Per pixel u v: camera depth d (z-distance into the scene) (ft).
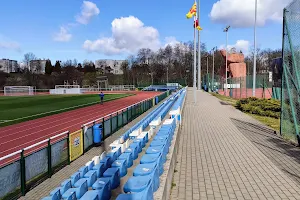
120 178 20.21
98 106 113.80
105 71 470.80
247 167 27.99
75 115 84.84
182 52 377.50
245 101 81.61
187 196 21.07
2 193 22.44
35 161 26.89
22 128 62.44
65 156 32.91
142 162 18.90
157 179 16.99
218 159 31.01
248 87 146.92
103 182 16.87
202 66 327.67
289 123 39.42
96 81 314.14
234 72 199.31
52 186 26.48
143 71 371.76
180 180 24.59
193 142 39.68
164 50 381.40
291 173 25.93
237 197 20.86
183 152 34.37
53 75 327.67
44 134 55.72
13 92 229.25
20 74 318.45
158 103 119.03
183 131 48.11
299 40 33.71
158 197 15.48
